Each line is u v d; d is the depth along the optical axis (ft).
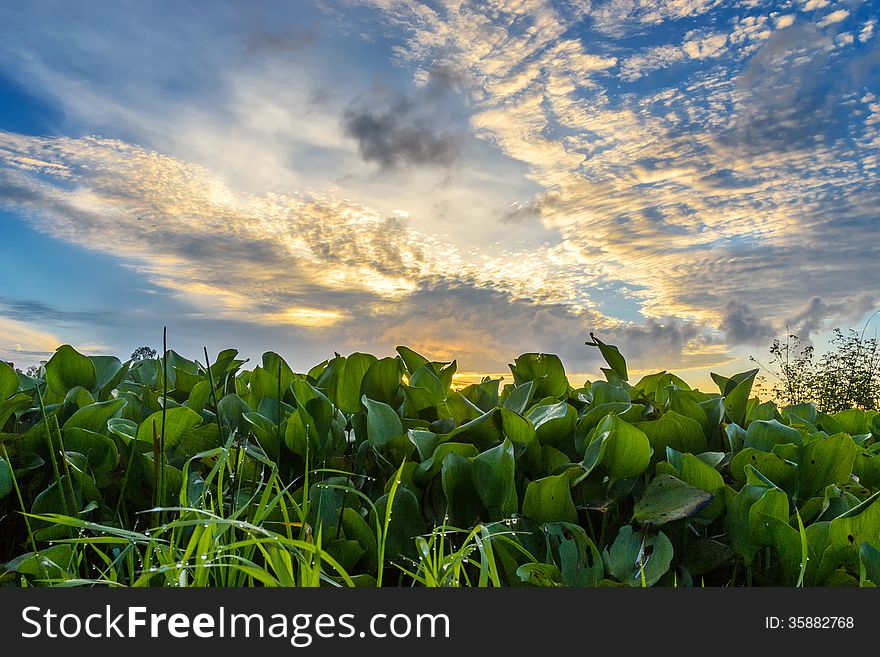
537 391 7.36
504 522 4.62
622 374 7.94
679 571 4.46
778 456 5.22
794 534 4.15
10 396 6.26
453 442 5.32
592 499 4.96
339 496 5.08
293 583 3.92
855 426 7.16
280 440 5.59
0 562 5.46
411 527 4.83
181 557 4.27
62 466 5.29
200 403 6.55
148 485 5.33
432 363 7.63
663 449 5.46
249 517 4.56
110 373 7.27
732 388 7.21
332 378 7.06
